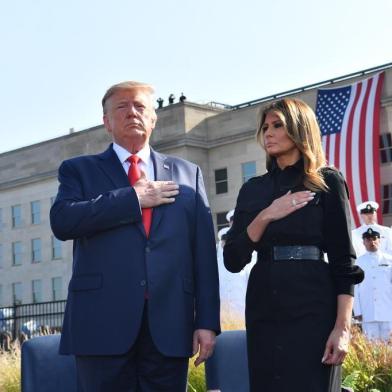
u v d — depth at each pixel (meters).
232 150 45.62
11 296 55.59
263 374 4.35
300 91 39.97
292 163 4.54
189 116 46.12
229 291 13.10
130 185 4.67
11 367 9.91
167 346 4.39
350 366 8.12
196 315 4.64
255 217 4.52
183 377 4.54
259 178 4.68
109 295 4.40
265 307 4.36
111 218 4.41
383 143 37.09
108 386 4.37
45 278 53.84
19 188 56.00
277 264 4.34
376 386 8.05
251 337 4.43
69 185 4.66
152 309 4.40
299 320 4.27
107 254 4.46
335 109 34.97
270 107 4.55
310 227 4.34
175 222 4.58
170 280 4.48
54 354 5.64
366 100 34.44
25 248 55.19
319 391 4.20
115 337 4.35
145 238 4.48
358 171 32.97
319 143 4.52
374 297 13.72
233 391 5.94
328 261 4.40
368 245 14.02
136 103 4.73
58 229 4.47
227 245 4.57
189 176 4.91
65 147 52.41
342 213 4.36
